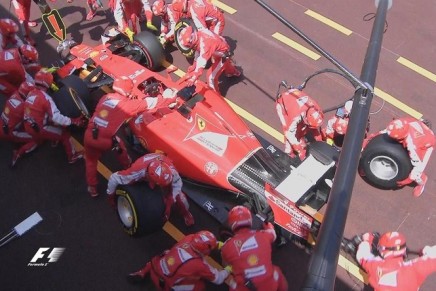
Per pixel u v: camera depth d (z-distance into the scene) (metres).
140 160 5.70
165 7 8.58
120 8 8.13
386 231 6.61
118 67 7.42
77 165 7.27
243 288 5.09
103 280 6.00
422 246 6.46
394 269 5.15
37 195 6.88
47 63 8.76
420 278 5.17
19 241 6.36
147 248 6.35
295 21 9.85
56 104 7.02
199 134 6.45
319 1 10.38
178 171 6.51
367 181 7.21
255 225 5.71
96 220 6.63
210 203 6.37
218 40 7.12
